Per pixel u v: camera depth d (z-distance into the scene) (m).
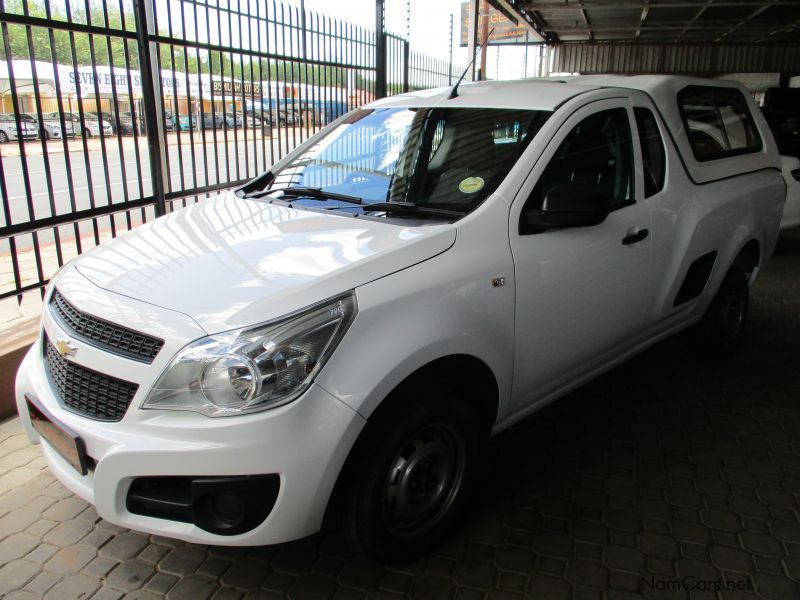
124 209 4.45
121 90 4.88
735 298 4.45
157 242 2.71
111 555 2.59
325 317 2.13
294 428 2.04
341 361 2.12
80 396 2.24
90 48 4.01
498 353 2.63
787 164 7.36
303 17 6.38
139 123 4.79
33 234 3.81
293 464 2.04
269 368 2.03
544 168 2.88
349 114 3.77
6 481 3.06
